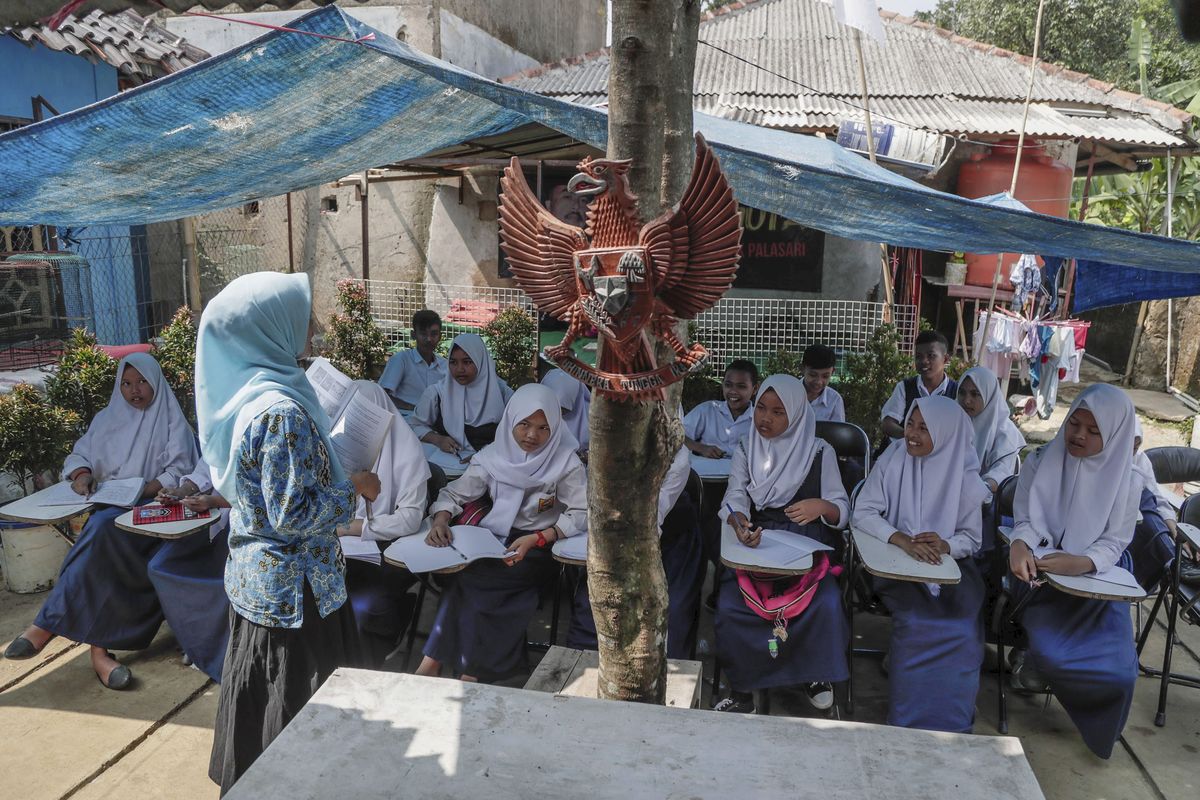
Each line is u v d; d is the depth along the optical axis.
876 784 1.78
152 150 4.15
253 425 2.61
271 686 2.75
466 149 7.59
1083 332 9.38
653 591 2.44
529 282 2.10
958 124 9.70
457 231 11.04
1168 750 3.78
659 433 2.29
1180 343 11.69
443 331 9.32
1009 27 17.86
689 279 1.89
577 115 3.58
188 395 6.40
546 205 10.00
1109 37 17.62
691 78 2.29
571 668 2.99
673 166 2.24
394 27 10.39
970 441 4.01
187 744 3.65
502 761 1.87
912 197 3.80
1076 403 3.80
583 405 5.70
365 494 3.10
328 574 2.84
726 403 5.66
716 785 1.78
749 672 3.84
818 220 5.15
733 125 5.36
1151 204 12.70
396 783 1.80
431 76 3.69
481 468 4.17
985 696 4.24
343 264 11.42
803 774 1.82
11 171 3.99
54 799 3.27
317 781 1.80
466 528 3.99
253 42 3.27
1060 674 3.60
